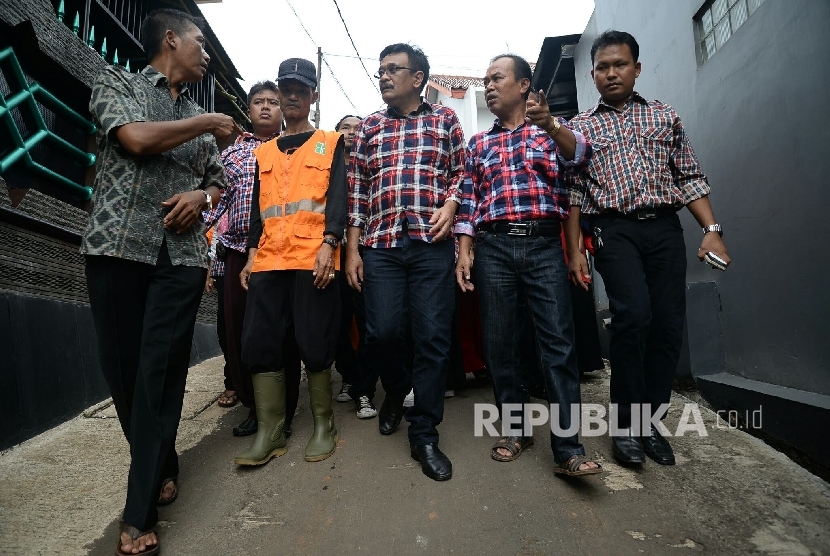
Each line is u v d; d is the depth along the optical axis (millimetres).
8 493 1924
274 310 2260
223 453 2383
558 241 2182
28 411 2436
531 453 2268
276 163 2410
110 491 1994
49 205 2799
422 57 2422
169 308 1760
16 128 2711
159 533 1743
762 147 2486
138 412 1676
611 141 2256
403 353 2369
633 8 4160
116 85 1722
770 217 2451
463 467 2145
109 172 1714
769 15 2381
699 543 1572
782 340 2412
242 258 2764
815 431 2021
